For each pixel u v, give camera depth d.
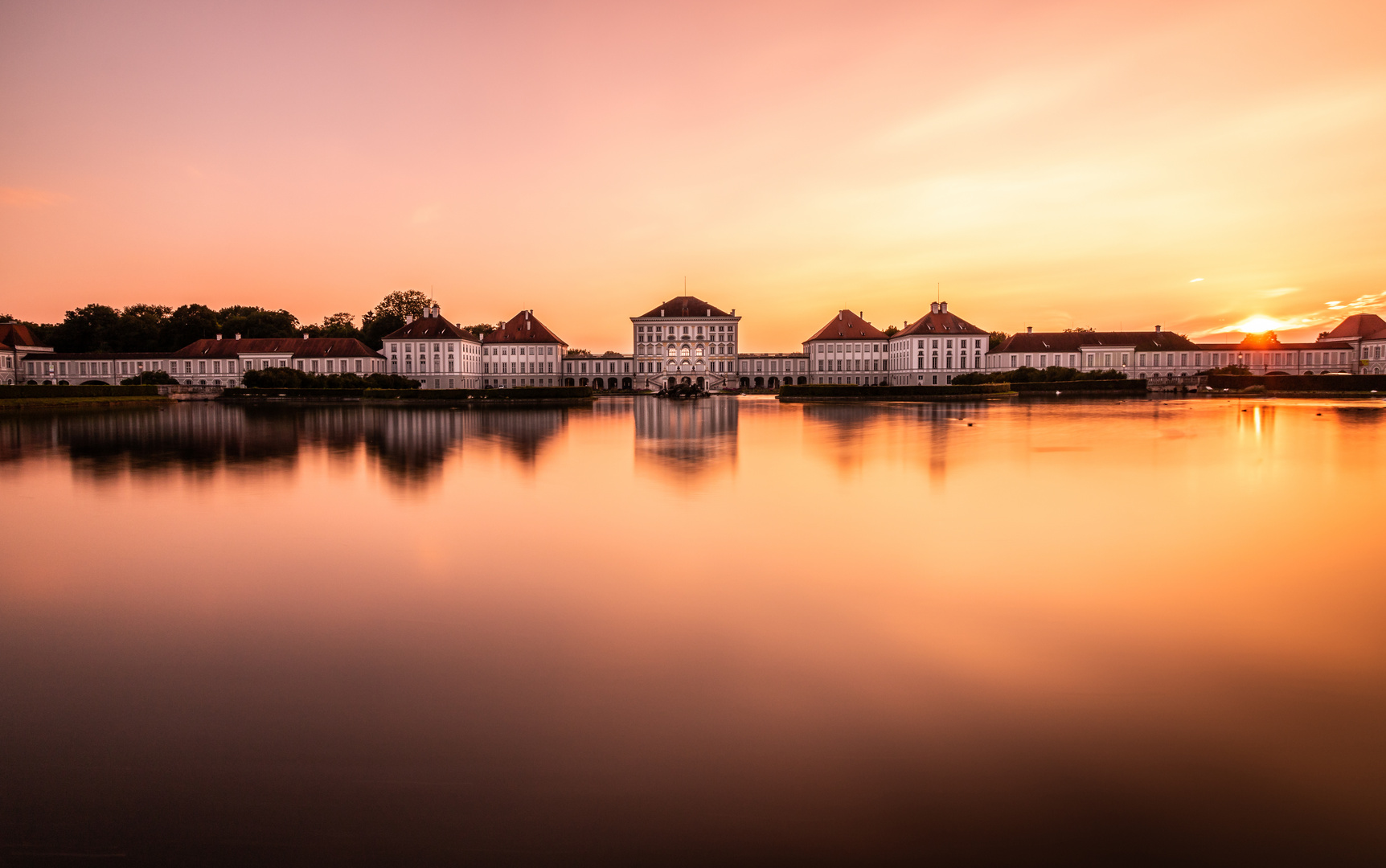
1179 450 25.09
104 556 11.02
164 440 31.48
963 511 14.12
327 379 87.81
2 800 5.04
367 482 18.48
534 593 9.02
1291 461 21.92
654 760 5.38
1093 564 10.14
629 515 13.84
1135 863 4.34
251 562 10.64
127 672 6.89
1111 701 6.12
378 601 8.79
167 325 131.38
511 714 6.04
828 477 18.83
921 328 139.88
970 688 6.36
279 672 6.86
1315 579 9.35
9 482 18.73
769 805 4.87
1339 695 6.17
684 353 146.50
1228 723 5.75
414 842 4.59
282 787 5.14
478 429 37.44
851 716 5.91
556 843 4.56
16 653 7.36
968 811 4.80
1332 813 4.71
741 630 7.73
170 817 4.85
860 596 8.80
